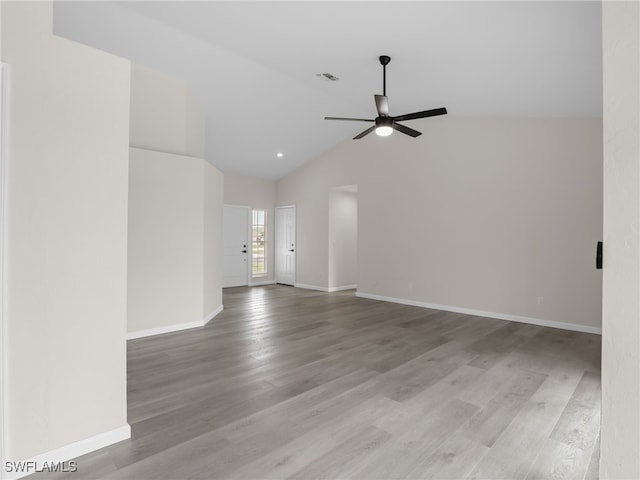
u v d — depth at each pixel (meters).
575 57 3.01
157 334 4.33
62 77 1.90
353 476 1.83
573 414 2.47
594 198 4.61
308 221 8.27
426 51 3.44
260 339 4.18
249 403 2.61
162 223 4.32
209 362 3.42
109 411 2.09
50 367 1.88
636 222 0.65
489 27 2.80
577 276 4.71
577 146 4.73
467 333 4.51
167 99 4.52
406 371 3.22
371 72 4.18
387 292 6.66
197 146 5.26
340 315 5.48
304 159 8.09
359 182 7.14
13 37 1.75
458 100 4.80
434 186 6.03
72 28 3.56
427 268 6.11
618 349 0.70
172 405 2.57
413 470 1.88
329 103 5.68
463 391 2.82
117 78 2.08
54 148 1.88
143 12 3.31
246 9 3.09
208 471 1.87
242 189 8.44
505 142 5.30
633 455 0.66
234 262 8.41
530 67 3.38
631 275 0.66
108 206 2.06
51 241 1.88
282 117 6.12
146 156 4.17
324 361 3.47
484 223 5.49
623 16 0.69
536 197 5.04
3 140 1.72
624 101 0.68
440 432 2.24
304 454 2.01
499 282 5.34
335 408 2.54
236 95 5.27
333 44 3.55
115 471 1.86
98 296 2.04
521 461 1.96
